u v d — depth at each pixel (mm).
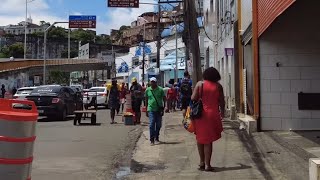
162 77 69062
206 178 8570
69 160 11008
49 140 14664
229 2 22344
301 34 13742
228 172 8953
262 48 13977
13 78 65688
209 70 9383
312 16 13508
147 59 87188
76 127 19141
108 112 30812
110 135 16062
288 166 9055
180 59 64312
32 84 79438
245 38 16859
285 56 13859
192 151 11758
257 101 14000
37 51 125812
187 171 9328
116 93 21297
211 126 9234
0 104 5000
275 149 10930
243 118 15547
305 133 13242
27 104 5188
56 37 132500
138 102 20375
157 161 10672
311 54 13758
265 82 13977
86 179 8969
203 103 9305
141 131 17312
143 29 96188
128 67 101938
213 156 10656
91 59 106125
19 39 127938
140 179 8844
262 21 13047
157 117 13508
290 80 13859
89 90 36500
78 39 142375
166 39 73750
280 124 13898
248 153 10773
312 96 13711
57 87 24156
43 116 23516
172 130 16734
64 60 95375
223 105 9461
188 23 19141
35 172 9578
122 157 11414
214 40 31047
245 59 17266
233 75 20703
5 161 4777
